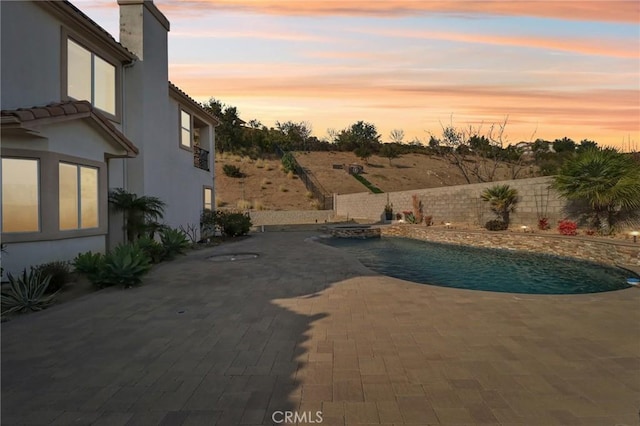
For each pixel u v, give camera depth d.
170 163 14.05
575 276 9.70
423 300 6.37
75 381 3.57
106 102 10.98
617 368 3.67
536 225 15.51
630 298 6.37
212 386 3.43
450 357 3.99
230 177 37.53
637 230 12.05
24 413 3.01
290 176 38.91
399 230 21.17
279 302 6.36
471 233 16.31
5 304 5.97
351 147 55.84
